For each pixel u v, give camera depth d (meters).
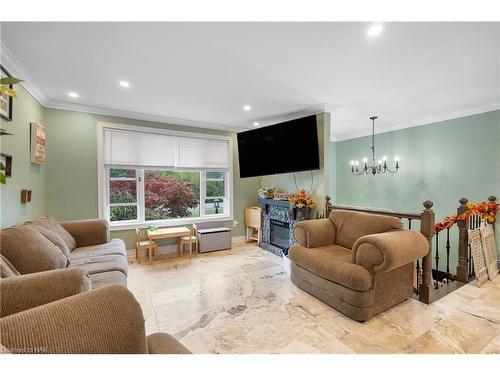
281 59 2.11
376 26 1.65
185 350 0.90
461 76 2.47
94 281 1.74
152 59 2.08
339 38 1.79
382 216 2.43
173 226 4.09
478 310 2.07
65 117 3.25
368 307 1.89
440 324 1.87
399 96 3.03
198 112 3.64
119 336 0.67
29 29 1.65
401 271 2.15
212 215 4.58
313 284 2.32
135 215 3.89
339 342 1.67
